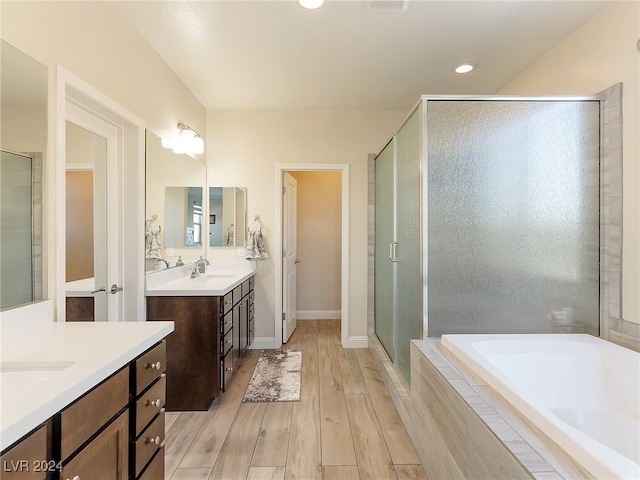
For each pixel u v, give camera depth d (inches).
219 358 97.1
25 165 55.2
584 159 83.7
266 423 90.4
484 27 88.3
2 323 51.5
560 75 96.0
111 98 78.9
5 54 51.7
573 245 84.4
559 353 74.3
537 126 84.0
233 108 148.7
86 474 39.5
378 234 144.7
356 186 151.3
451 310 84.0
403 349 103.1
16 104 53.5
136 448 50.1
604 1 77.7
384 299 131.8
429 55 103.0
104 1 76.2
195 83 123.3
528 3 78.7
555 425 43.0
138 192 92.4
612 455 36.9
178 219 120.6
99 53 74.3
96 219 84.7
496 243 84.0
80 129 78.4
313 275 204.7
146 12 82.8
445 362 69.5
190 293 96.0
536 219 84.3
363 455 77.2
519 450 41.4
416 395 78.9
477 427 49.6
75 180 77.0
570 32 90.5
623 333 77.2
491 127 84.0
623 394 67.9
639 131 73.2
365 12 82.4
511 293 84.4
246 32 91.5
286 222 158.9
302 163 150.4
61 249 62.4
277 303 151.8
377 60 106.0
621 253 78.0
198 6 80.4
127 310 93.2
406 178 99.0
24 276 55.4
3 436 28.4
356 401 102.6
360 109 150.3
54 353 46.0
